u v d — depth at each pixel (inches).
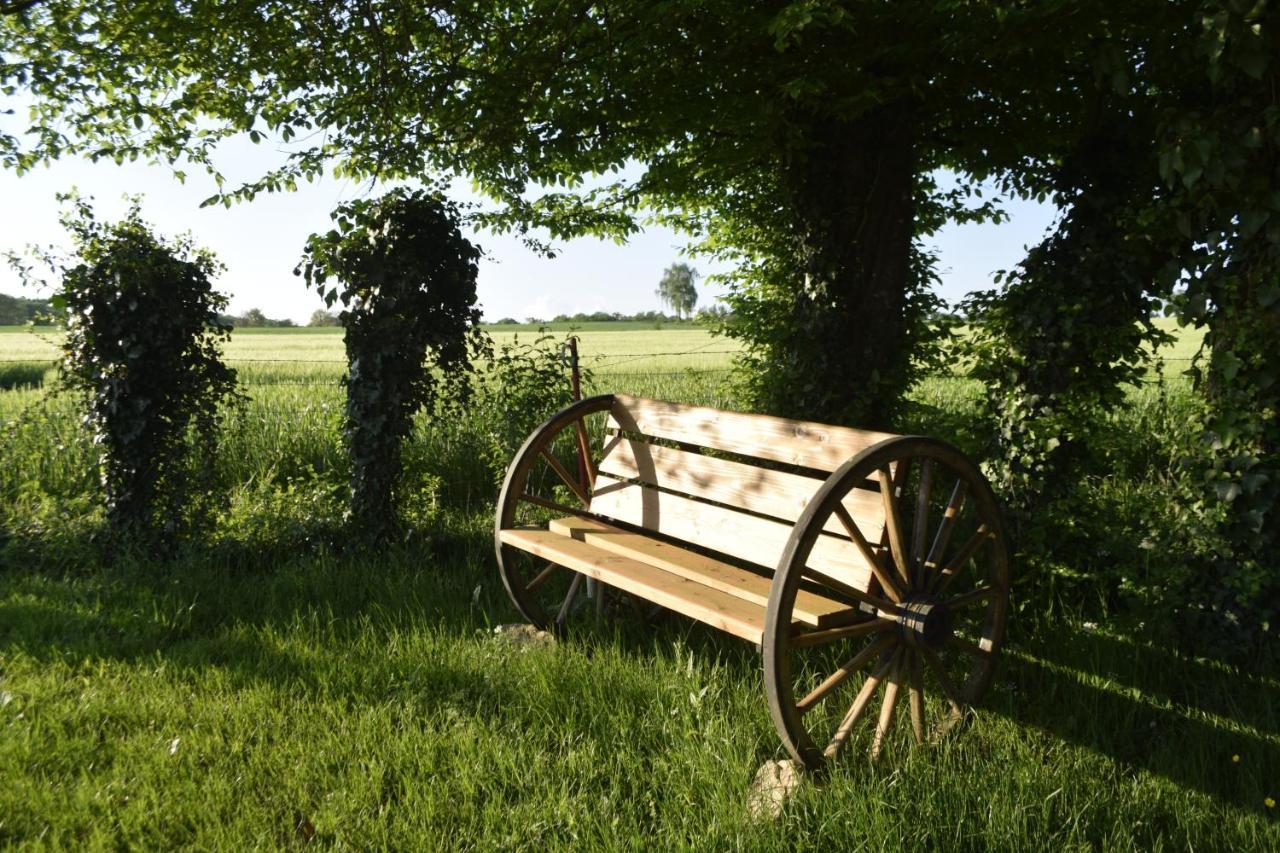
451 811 107.1
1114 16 186.2
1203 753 121.0
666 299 5605.3
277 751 120.4
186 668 149.5
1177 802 110.0
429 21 261.9
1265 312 133.4
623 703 133.8
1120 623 159.3
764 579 133.3
